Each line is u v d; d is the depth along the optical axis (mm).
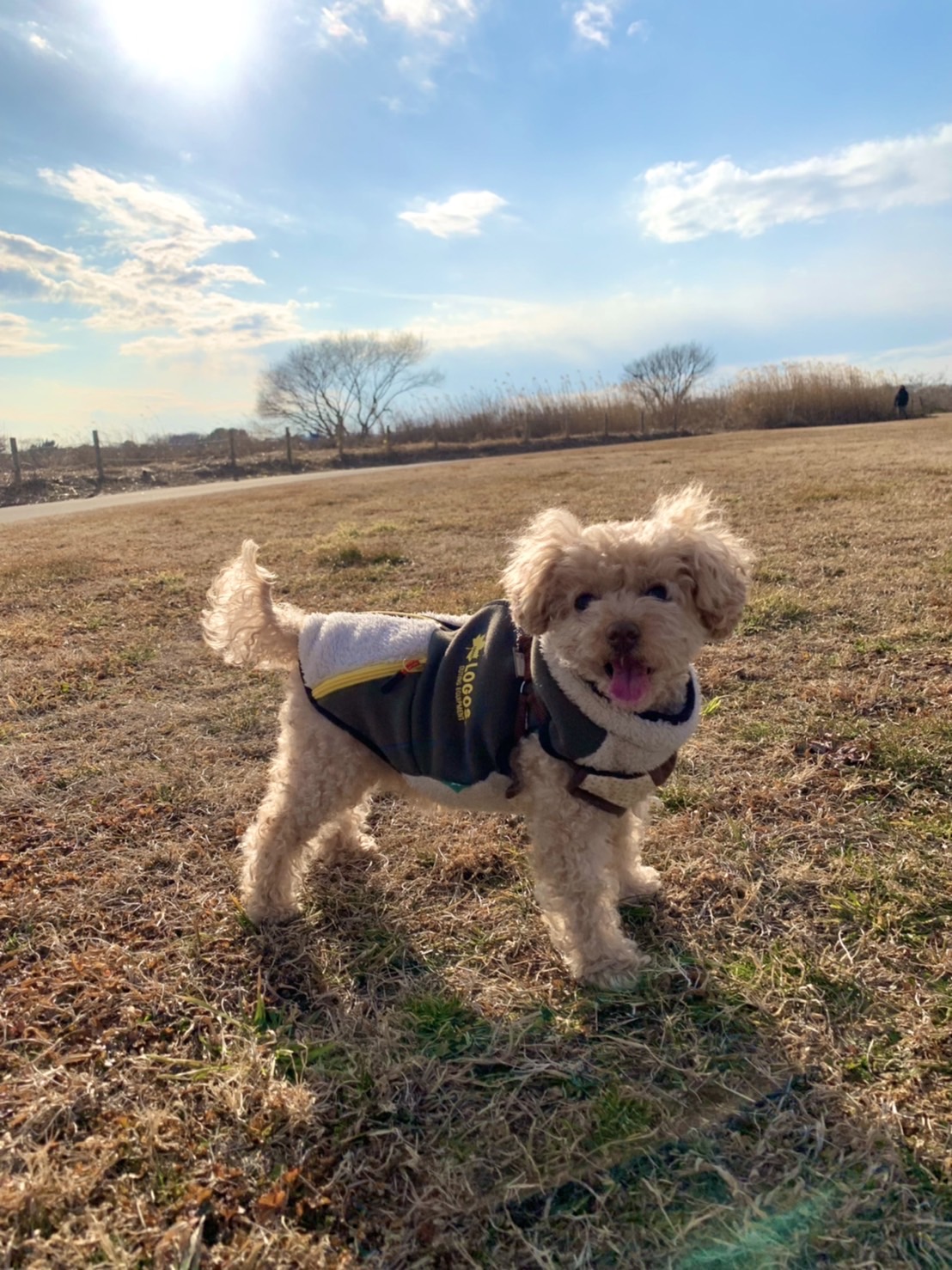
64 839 786
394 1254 434
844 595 1261
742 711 933
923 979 567
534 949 640
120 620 1490
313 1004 596
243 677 1176
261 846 697
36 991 597
